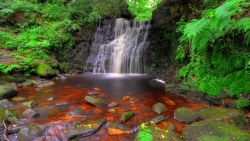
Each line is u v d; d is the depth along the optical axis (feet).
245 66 13.24
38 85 20.83
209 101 14.66
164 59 25.67
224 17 10.91
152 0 57.88
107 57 29.78
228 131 9.52
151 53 27.27
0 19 29.43
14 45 25.76
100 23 34.32
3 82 19.90
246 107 12.37
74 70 27.89
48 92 18.48
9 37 26.94
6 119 12.30
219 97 14.03
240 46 13.88
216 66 14.97
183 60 20.52
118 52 29.81
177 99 16.30
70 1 38.29
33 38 27.84
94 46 31.63
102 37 33.01
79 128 11.05
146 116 13.07
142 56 27.71
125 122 12.14
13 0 32.68
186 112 12.56
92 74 27.55
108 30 33.73
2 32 26.96
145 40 29.48
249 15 13.33
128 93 18.10
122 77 25.14
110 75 26.71
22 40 27.09
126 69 28.45
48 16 32.37
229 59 14.29
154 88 19.67
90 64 29.50
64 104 15.28
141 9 56.34
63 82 22.47
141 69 27.40
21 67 22.36
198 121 11.39
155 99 16.35
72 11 33.60
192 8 21.27
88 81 22.99
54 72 24.97
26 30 30.07
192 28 11.83
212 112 12.33
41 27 30.96
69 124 11.76
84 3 36.86
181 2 24.67
